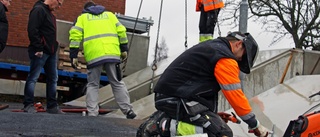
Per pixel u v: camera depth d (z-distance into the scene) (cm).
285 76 708
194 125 321
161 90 334
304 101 580
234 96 313
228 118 365
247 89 675
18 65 1132
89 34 610
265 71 694
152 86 817
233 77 315
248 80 678
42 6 604
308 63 727
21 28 1316
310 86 620
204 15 762
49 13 613
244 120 319
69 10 1395
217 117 327
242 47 336
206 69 324
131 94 803
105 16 627
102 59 602
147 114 650
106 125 510
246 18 716
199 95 323
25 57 1163
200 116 320
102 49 604
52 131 461
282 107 582
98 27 613
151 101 703
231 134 326
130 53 1214
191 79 325
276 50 726
